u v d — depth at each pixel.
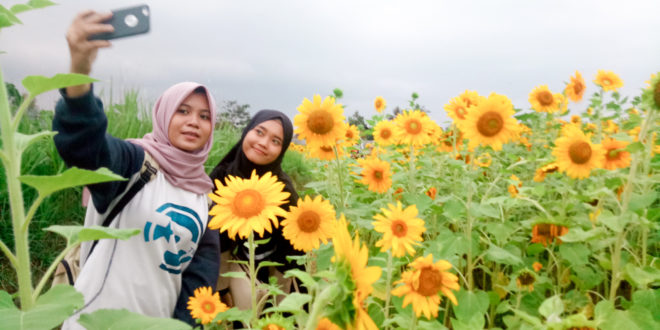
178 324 0.80
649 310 1.95
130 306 2.28
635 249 2.81
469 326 1.61
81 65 1.34
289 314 2.04
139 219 2.34
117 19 1.32
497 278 2.68
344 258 0.78
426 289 1.60
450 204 2.48
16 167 0.95
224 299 3.58
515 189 3.21
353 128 4.29
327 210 2.15
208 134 2.75
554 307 1.49
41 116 4.81
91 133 1.89
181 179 2.55
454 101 3.23
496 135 2.49
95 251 2.32
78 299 0.86
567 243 2.46
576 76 4.36
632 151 2.18
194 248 2.57
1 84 0.95
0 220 3.96
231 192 1.59
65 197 4.55
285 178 3.89
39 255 4.08
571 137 2.58
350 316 0.76
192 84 2.71
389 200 3.22
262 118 3.72
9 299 0.80
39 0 0.93
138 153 2.39
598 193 2.32
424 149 4.66
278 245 3.67
